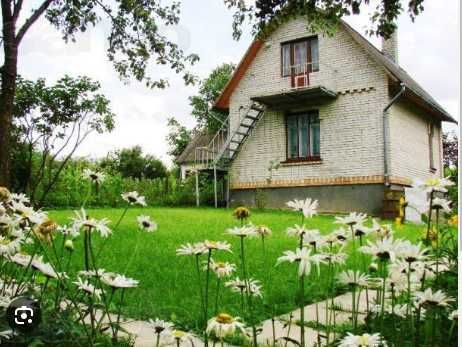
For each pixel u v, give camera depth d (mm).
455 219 2424
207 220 9227
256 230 2225
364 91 13445
